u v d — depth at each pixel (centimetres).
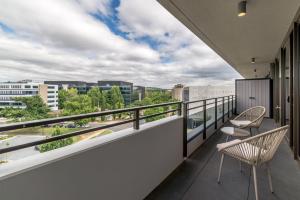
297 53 276
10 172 84
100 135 151
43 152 110
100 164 132
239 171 239
